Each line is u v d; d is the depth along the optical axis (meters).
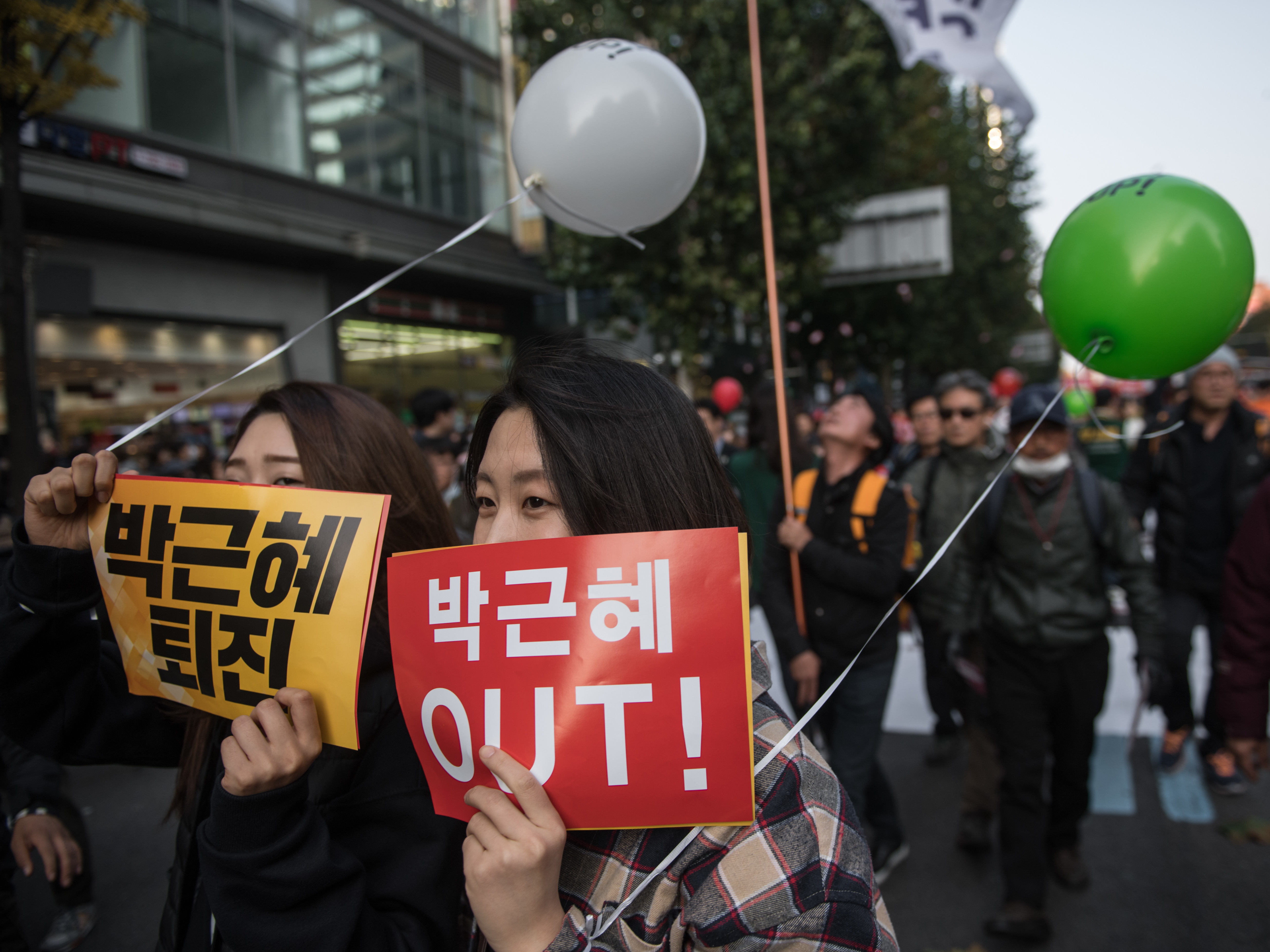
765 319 10.23
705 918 0.71
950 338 19.86
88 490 1.06
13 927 1.63
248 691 0.93
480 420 0.92
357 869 0.82
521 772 0.72
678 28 9.70
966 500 3.39
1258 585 1.95
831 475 2.55
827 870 0.73
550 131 1.61
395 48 13.38
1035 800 2.36
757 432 3.67
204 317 10.85
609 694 0.75
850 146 11.20
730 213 9.85
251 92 10.84
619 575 0.76
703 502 0.85
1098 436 7.97
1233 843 2.85
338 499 0.93
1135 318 1.42
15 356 5.02
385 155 13.11
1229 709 1.99
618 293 10.68
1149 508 3.51
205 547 0.98
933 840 3.00
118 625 1.04
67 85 4.92
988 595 2.48
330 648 0.89
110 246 9.73
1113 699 4.12
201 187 10.06
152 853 3.09
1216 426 3.22
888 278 11.20
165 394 10.66
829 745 2.63
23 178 8.12
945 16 4.50
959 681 2.92
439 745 0.81
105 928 2.60
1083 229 1.48
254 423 1.25
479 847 0.71
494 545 0.81
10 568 1.08
